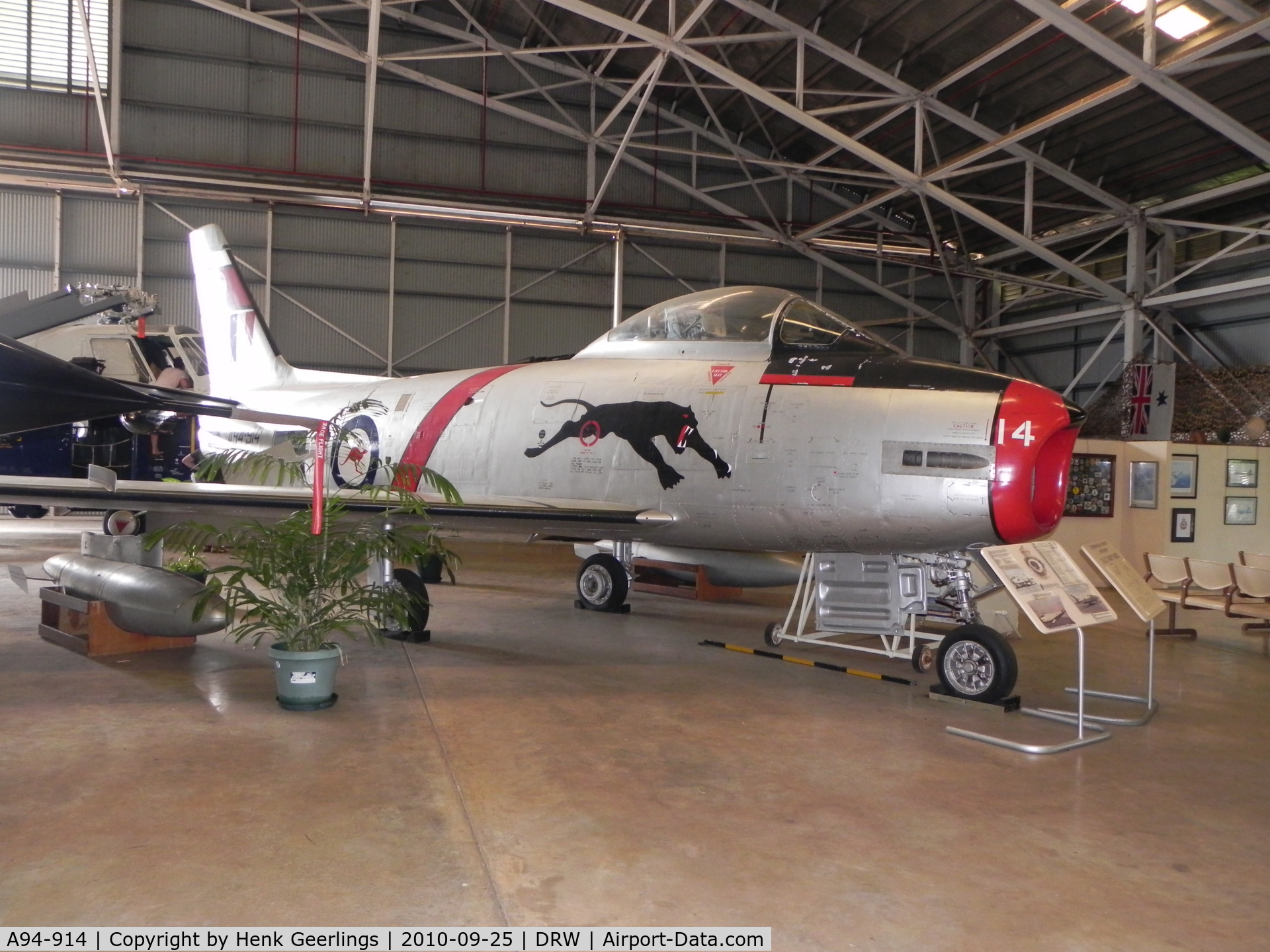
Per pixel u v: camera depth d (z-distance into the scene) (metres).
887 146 17.95
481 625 7.29
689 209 20.23
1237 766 4.14
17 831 3.02
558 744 4.16
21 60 16.98
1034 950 2.44
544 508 6.07
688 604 8.73
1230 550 11.18
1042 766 4.07
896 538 5.55
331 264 18.53
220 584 4.69
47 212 16.89
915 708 5.05
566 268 19.69
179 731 4.20
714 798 3.52
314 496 4.43
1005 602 7.60
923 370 5.70
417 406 8.25
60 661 5.58
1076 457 10.59
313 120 18.45
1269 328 16.14
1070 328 20.02
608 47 15.23
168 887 2.64
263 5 18.16
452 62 19.22
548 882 2.74
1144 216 16.62
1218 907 2.72
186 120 17.81
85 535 6.39
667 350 6.91
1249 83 12.85
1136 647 7.34
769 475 5.85
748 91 14.05
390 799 3.39
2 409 3.88
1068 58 13.43
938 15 13.39
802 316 6.44
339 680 5.30
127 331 13.53
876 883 2.81
